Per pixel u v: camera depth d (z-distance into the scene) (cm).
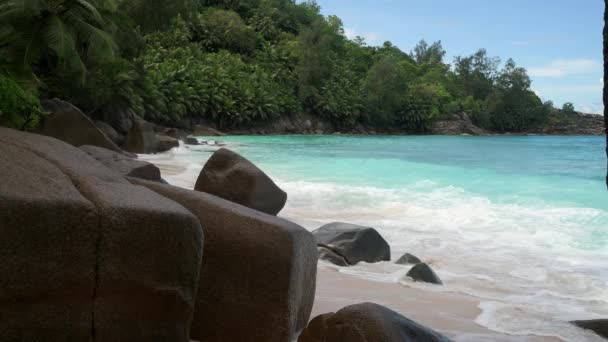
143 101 5384
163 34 7669
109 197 281
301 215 941
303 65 8369
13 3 1978
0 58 1773
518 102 11244
